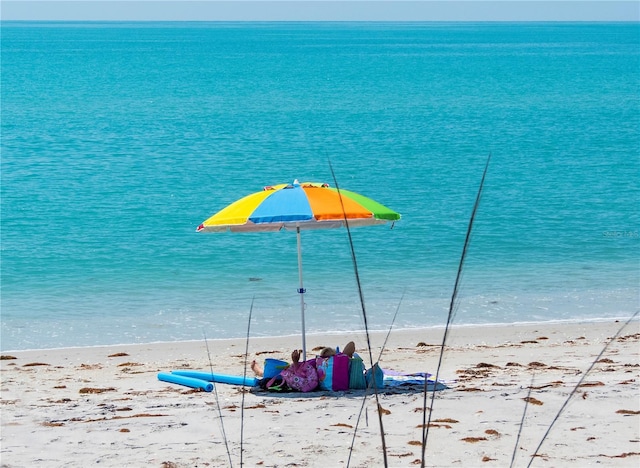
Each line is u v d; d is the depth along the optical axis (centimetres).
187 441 898
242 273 2323
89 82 9775
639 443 850
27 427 975
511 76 10988
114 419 1008
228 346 1656
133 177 3991
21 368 1458
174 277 2284
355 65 13138
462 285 2183
